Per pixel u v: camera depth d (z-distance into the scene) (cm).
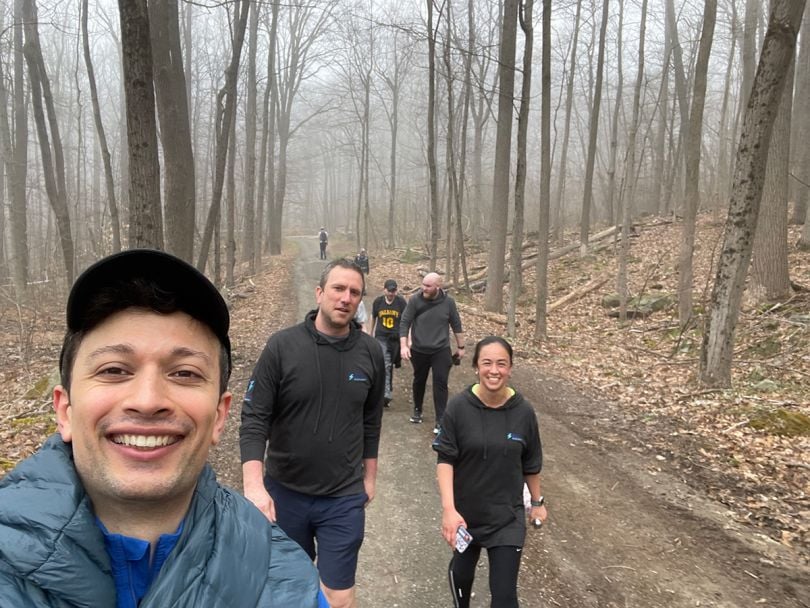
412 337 695
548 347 1220
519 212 1305
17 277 1841
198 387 102
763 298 1262
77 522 91
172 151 1055
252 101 2406
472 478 300
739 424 690
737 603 378
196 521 103
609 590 390
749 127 798
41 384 869
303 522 274
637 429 716
